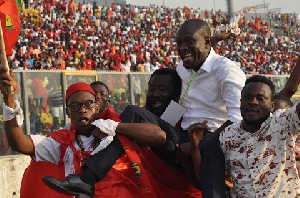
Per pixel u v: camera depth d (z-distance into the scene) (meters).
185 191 6.05
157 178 5.92
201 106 6.10
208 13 49.50
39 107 14.43
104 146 5.41
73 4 38.41
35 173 5.84
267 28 47.41
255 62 40.94
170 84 6.23
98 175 5.34
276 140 4.78
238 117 5.75
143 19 43.06
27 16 33.03
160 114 6.28
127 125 5.52
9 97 5.41
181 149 5.67
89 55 30.27
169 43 39.91
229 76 5.89
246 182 4.86
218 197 4.89
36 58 26.08
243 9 7.20
